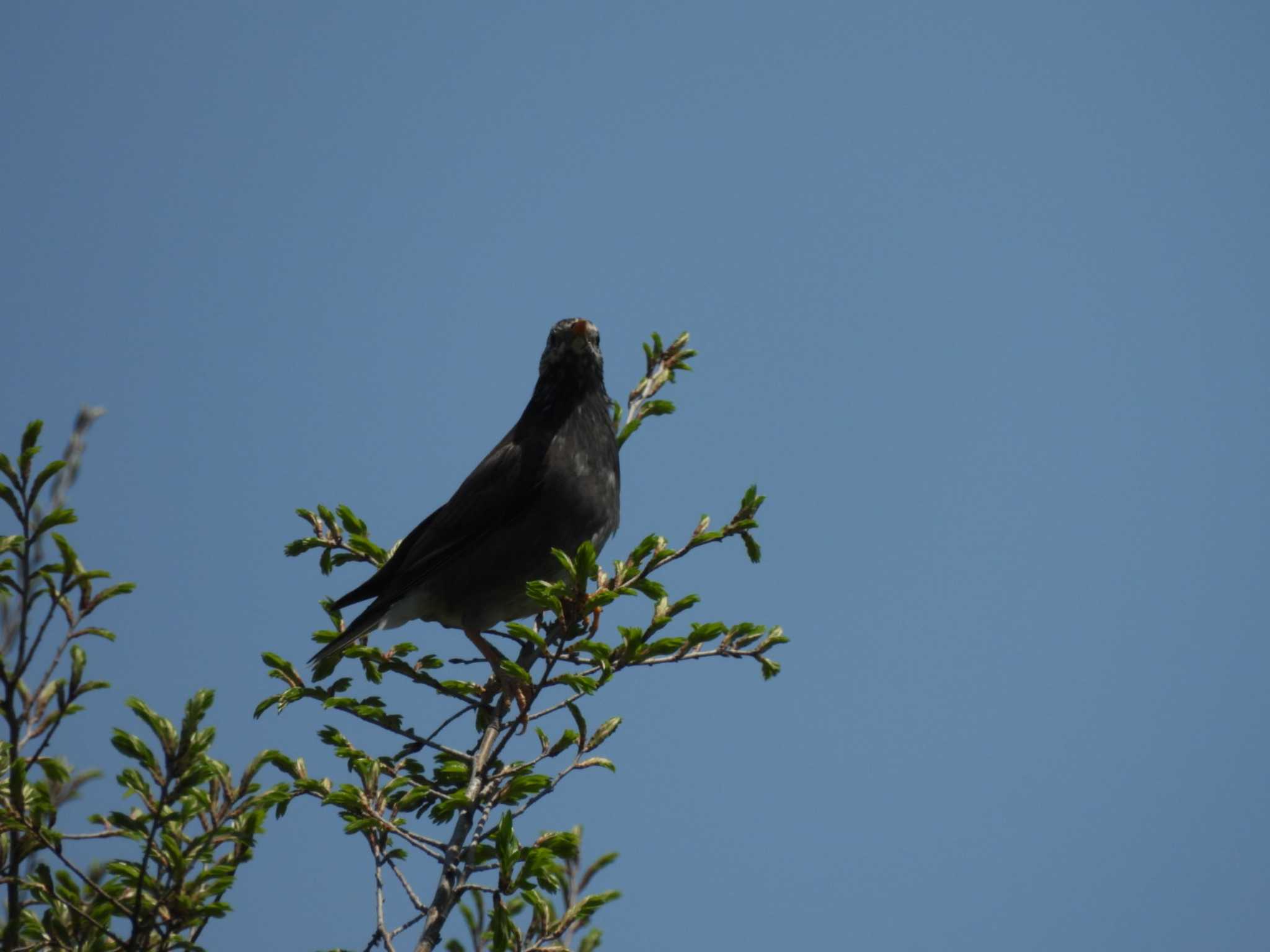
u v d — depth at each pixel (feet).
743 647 36.55
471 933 34.65
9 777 29.81
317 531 45.19
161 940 28.17
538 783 32.53
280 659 37.76
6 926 27.45
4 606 31.53
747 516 39.45
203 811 30.30
